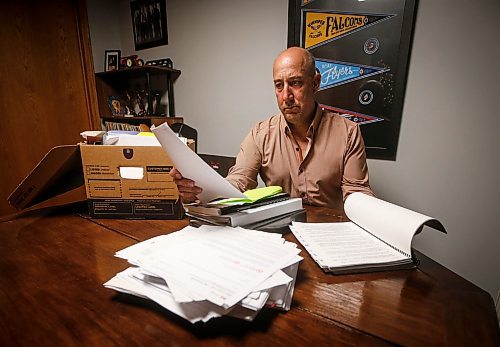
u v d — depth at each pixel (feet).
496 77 4.05
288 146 4.27
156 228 2.56
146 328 1.30
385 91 4.86
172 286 1.32
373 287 1.65
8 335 1.26
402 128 4.87
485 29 4.00
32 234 2.42
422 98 4.62
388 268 1.86
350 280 1.73
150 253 1.63
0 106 6.02
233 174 4.33
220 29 6.56
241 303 1.25
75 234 2.43
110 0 8.21
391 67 4.74
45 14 6.38
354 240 2.20
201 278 1.40
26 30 6.17
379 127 5.04
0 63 5.92
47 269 1.84
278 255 1.66
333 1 4.99
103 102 7.97
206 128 7.44
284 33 5.71
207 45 6.86
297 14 5.38
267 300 1.42
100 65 8.23
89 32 7.23
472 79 4.20
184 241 1.82
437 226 1.93
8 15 5.90
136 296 1.52
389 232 2.08
